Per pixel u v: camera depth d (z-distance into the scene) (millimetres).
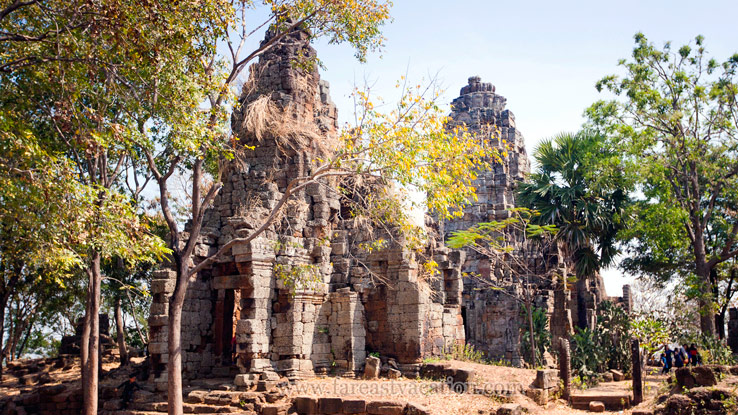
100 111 19984
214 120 21750
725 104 36531
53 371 37125
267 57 32906
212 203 31141
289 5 23656
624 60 37875
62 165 18234
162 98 19625
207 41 21062
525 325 38219
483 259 41688
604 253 40906
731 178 37156
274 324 27312
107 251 19250
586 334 33125
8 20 19047
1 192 17516
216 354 28375
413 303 28297
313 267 26297
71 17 19031
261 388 24938
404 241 28688
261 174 30297
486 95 47438
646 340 25344
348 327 28141
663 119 36469
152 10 18422
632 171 36969
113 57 19750
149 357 29344
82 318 40750
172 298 21734
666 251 44438
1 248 20484
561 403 25078
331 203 31047
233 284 27812
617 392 25578
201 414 23906
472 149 23484
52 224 18078
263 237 27406
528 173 44438
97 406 24812
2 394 31797
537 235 39781
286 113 31453
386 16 24125
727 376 20547
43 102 20828
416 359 27812
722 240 43812
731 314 39844
